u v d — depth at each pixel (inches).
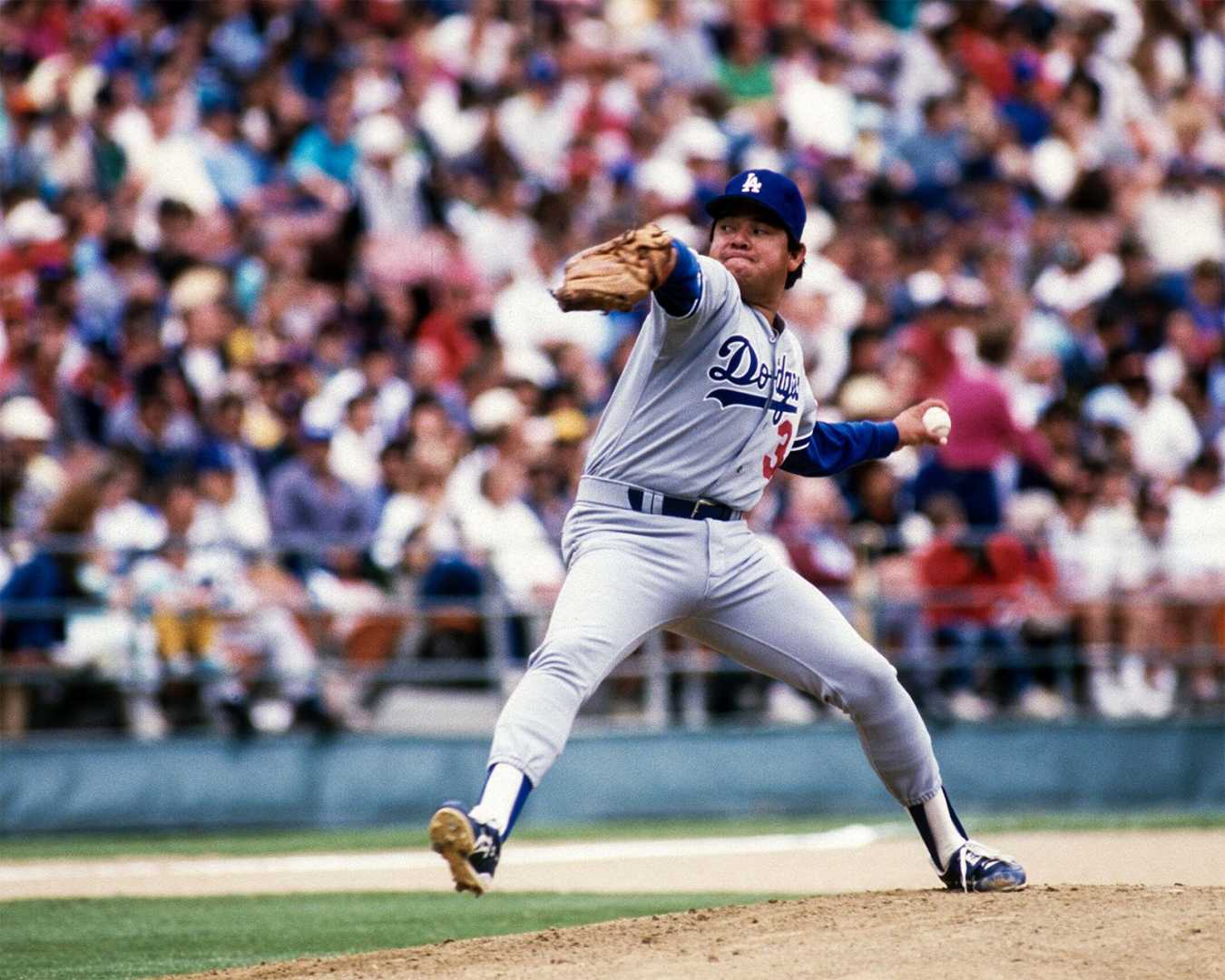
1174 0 2768.2
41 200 2031.3
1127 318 2233.0
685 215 2250.2
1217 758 1865.2
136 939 941.8
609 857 1381.6
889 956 646.5
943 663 1782.7
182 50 2233.0
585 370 1973.4
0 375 1808.6
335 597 1704.0
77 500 1614.2
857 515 1863.9
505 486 1749.5
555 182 2295.8
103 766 1605.6
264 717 1727.4
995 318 2046.0
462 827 660.1
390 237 2094.0
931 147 2463.1
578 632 713.0
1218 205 2539.4
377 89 2257.6
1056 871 1145.4
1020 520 1884.8
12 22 2204.7
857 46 2662.4
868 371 1934.1
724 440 730.2
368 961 721.0
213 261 1985.7
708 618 757.9
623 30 2559.1
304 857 1417.3
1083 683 1877.5
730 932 711.7
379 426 1887.3
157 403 1740.9
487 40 2384.4
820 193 2375.7
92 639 1594.5
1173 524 1967.3
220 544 1589.6
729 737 1760.6
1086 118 2615.7
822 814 1772.9
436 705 1744.6
